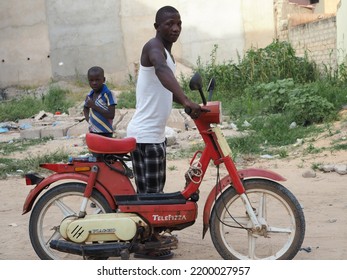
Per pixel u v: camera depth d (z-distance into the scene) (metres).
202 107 4.40
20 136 12.71
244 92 16.16
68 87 21.58
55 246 4.44
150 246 4.49
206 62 20.88
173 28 4.54
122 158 4.56
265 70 17.08
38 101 18.42
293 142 10.13
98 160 4.56
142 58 4.57
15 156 10.45
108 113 6.32
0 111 16.64
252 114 13.41
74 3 22.11
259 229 4.44
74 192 4.57
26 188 7.83
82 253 4.39
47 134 12.61
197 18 21.33
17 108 17.08
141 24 21.84
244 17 21.14
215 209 4.47
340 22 15.82
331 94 12.85
